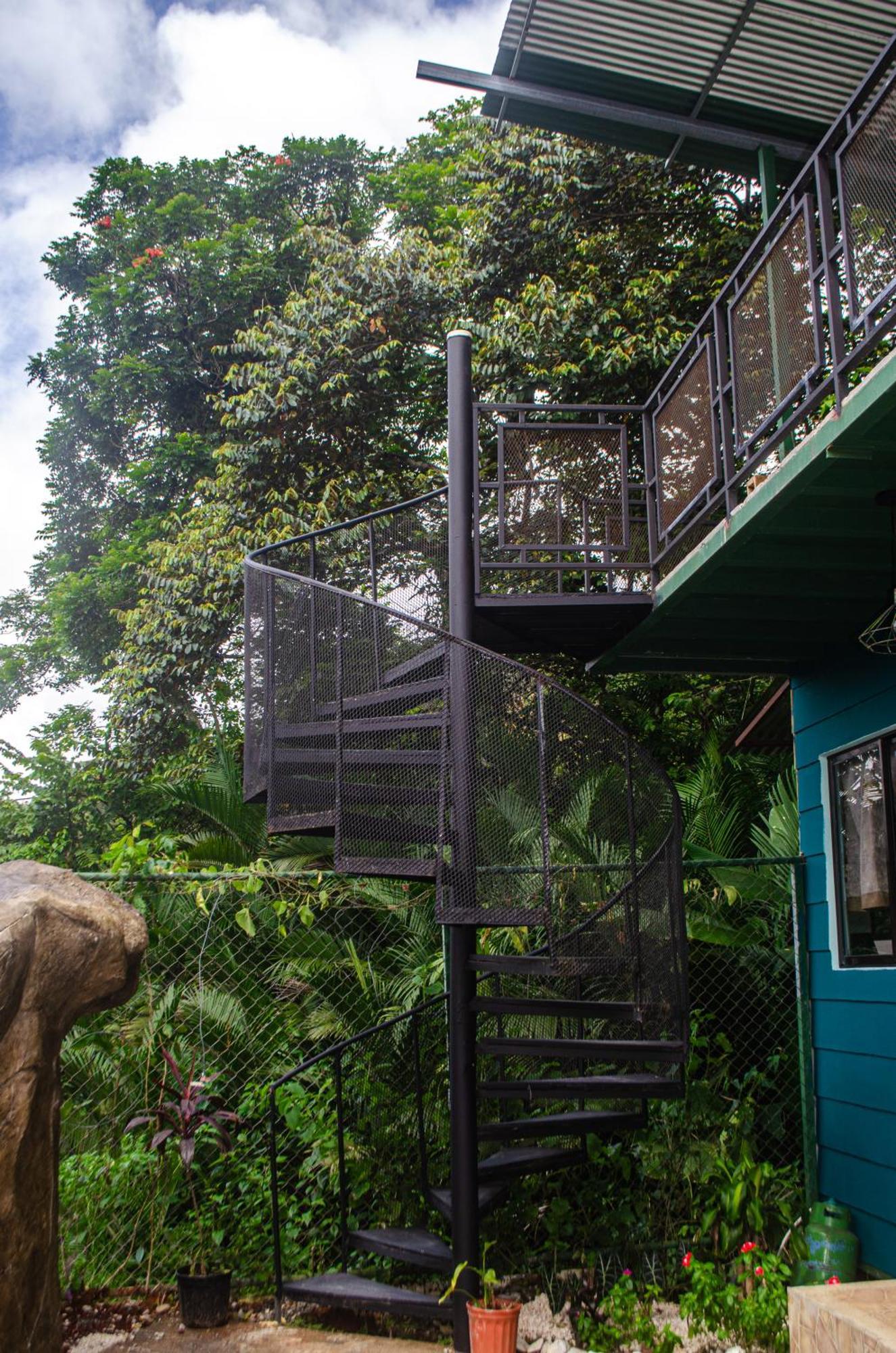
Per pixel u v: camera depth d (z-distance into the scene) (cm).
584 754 442
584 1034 523
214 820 848
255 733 545
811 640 549
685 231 1063
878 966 495
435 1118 523
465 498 505
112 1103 496
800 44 539
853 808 532
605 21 542
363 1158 493
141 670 1083
